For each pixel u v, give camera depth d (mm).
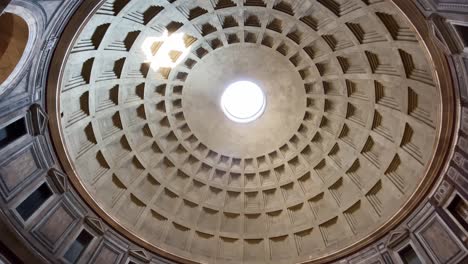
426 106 18219
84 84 18484
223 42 21188
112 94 20453
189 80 22562
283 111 23484
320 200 23500
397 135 20031
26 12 12250
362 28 18516
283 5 19219
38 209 16516
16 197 15266
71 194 18531
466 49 12922
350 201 22250
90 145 20234
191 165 24422
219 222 24109
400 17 15562
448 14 12062
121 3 17094
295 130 23719
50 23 13617
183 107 23250
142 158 22688
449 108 16078
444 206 17391
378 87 20078
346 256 21031
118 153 21750
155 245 21672
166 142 23516
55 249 16703
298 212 23875
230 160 24734
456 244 16484
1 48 13648
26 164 16062
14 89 14070
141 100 21609
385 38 17812
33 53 13922
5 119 14328
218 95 23266
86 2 14234
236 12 19672
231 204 24438
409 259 18828
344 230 21969
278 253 23156
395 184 20359
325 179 23391
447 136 16750
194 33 20297
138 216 22016
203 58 21828
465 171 15953
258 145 24562
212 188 24578
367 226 21031
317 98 22422
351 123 21891
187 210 23875
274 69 22297
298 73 22016
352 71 20406
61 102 17531
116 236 20328
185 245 22828
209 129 24109
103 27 17453
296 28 20109
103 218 20031
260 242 23734
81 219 18781
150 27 18969
